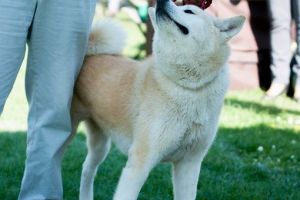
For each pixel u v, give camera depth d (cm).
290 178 493
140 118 355
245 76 856
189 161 372
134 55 1001
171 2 343
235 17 347
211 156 534
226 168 507
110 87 379
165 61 346
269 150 568
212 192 449
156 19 345
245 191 457
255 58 854
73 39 352
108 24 399
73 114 402
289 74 814
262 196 448
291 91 820
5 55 337
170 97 346
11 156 518
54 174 370
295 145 590
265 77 866
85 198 422
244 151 567
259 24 850
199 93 347
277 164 531
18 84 865
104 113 384
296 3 782
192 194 375
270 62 847
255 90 847
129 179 351
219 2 812
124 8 1355
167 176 484
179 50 342
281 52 798
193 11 346
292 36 916
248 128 643
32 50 353
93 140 418
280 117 700
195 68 343
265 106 753
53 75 354
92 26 398
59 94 357
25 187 372
